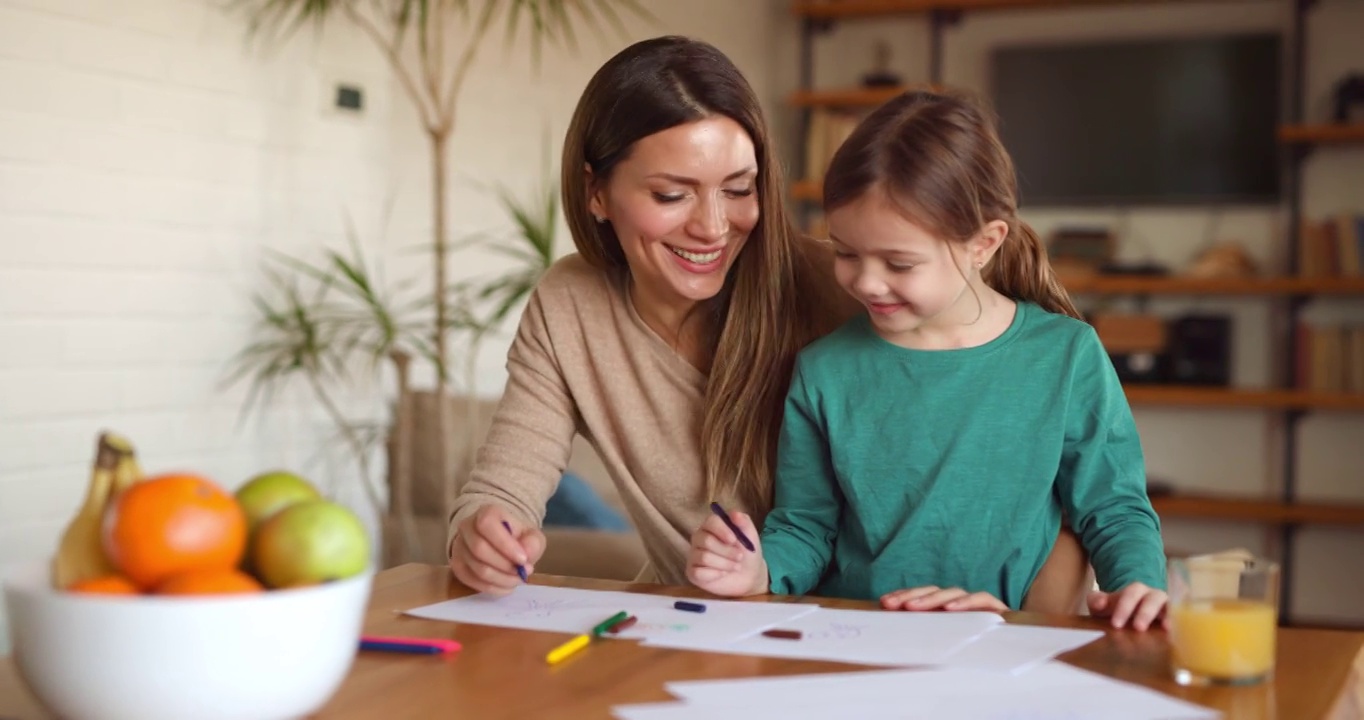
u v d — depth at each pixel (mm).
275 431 3291
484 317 4055
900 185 1274
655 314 1523
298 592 727
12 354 2660
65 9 2734
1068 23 4891
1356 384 4465
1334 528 4633
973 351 1386
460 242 3957
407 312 3588
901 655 947
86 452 2818
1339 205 4617
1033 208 4938
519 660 951
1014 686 862
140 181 2914
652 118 1349
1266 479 4715
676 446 1513
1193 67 4707
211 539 752
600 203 1479
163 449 2994
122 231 2879
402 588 1239
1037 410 1356
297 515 785
